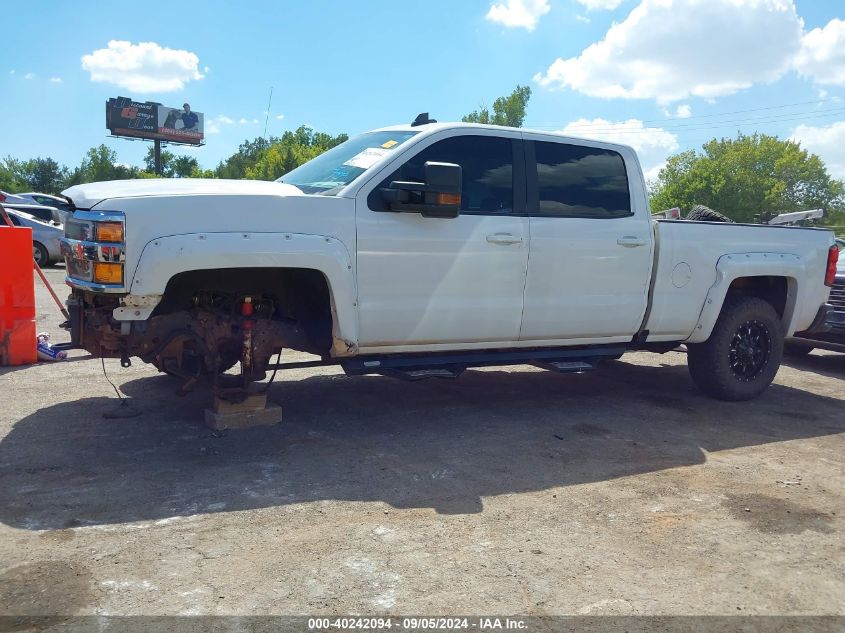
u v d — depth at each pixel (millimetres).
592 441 5086
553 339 5543
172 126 75125
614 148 5805
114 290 4066
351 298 4641
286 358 7621
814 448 5113
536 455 4734
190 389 4879
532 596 2932
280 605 2807
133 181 4648
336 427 5184
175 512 3639
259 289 4875
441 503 3873
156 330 4543
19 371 6539
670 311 5945
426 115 5586
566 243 5398
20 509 3611
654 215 8234
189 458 4418
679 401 6410
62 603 2771
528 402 6172
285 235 4406
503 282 5184
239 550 3254
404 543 3375
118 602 2791
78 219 4227
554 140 5531
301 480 4129
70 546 3242
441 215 4691
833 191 75875
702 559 3316
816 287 6762
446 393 6359
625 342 5938
